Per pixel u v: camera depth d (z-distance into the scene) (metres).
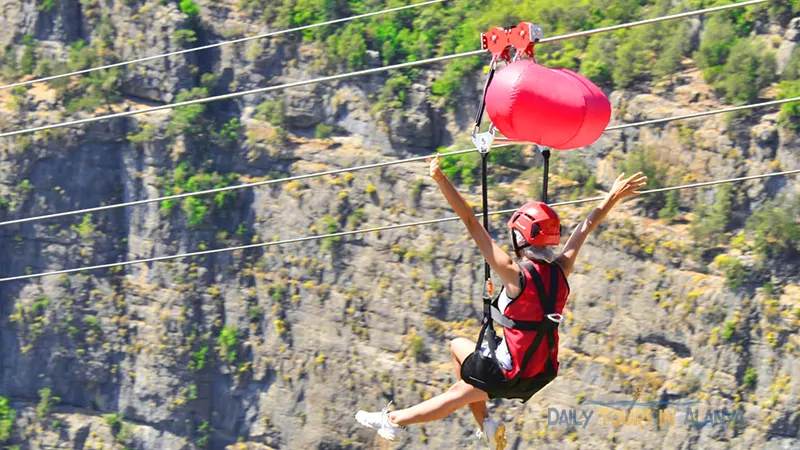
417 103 92.56
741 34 84.06
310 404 91.50
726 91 81.81
